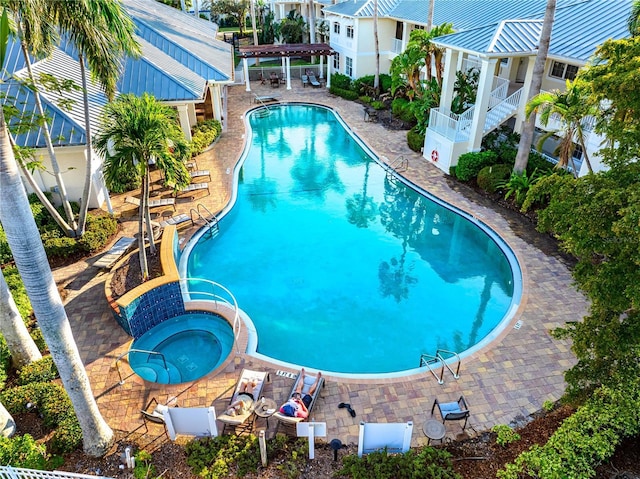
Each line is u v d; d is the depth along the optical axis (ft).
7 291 36.73
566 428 31.96
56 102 62.85
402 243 65.21
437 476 30.60
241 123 110.52
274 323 49.55
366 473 31.01
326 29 165.37
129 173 47.57
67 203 57.57
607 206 26.11
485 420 35.91
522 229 63.67
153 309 46.14
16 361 39.47
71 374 29.25
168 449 33.60
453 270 59.16
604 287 26.81
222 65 104.63
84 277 53.21
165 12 139.54
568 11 78.64
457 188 76.54
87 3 41.29
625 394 31.65
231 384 39.34
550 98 57.21
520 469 30.66
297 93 135.44
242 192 79.41
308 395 36.73
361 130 105.19
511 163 76.02
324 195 78.84
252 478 31.40
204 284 55.77
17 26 43.70
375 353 45.65
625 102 25.91
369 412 36.65
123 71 80.64
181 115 84.02
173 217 65.77
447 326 49.26
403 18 120.67
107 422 35.78
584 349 29.94
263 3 215.92
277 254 62.08
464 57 100.73
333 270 58.85
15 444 31.73
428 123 88.58
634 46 28.78
